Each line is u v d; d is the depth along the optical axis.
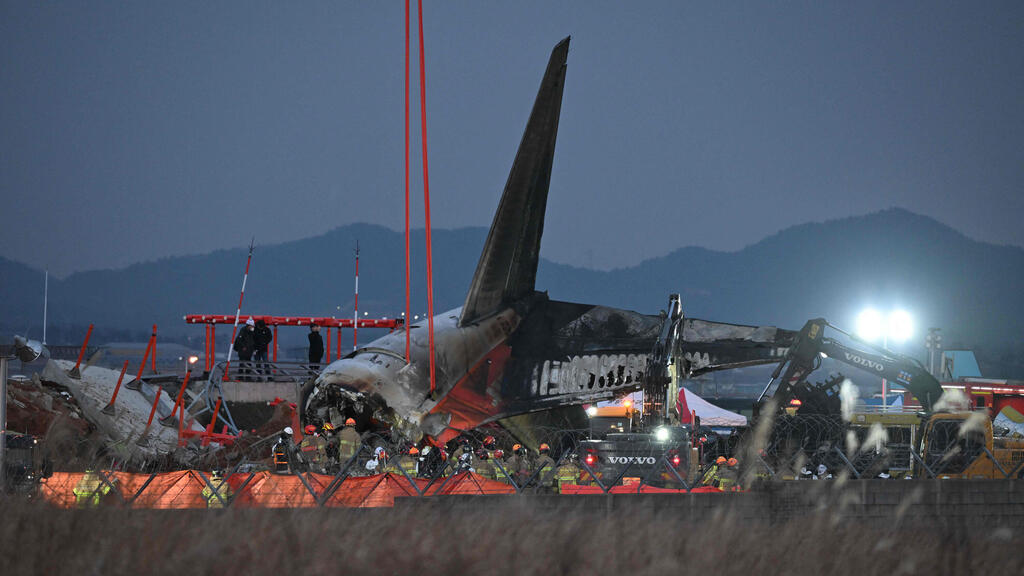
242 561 30.17
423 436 97.25
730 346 115.88
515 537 34.75
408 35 100.69
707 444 95.88
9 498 41.00
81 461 64.06
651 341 117.12
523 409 108.56
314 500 55.12
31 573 29.14
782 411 103.25
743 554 34.88
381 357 100.69
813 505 58.28
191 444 108.00
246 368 138.38
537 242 120.31
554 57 112.19
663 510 56.84
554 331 118.19
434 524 37.53
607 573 31.17
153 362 138.75
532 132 113.31
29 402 98.00
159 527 34.44
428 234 100.75
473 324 112.00
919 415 89.69
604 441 68.62
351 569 29.70
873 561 35.88
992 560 38.12
